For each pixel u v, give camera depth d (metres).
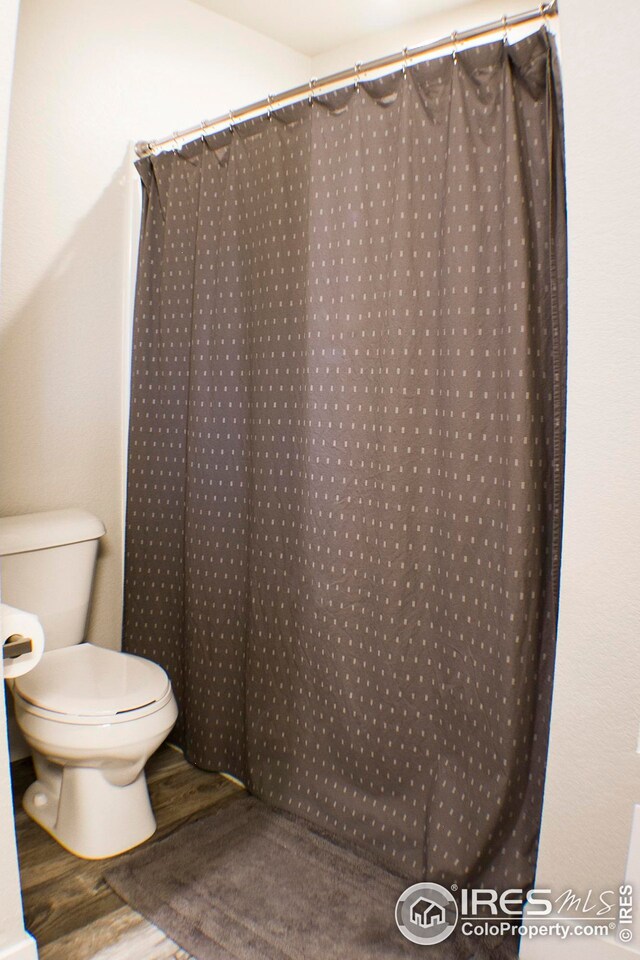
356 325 1.82
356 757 1.93
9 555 2.01
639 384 1.32
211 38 2.65
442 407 1.69
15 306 2.19
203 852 1.87
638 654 1.36
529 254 1.50
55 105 2.20
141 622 2.47
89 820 1.85
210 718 2.25
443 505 1.71
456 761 1.73
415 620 1.79
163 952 1.53
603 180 1.32
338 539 1.90
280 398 2.03
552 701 1.47
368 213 1.78
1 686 1.40
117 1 2.33
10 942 1.43
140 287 2.38
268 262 2.04
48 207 2.23
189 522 2.26
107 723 1.77
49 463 2.33
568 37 1.33
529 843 1.64
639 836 1.38
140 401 2.42
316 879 1.77
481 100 1.57
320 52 3.06
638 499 1.34
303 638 2.00
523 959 1.52
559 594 1.48
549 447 1.56
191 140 2.41
